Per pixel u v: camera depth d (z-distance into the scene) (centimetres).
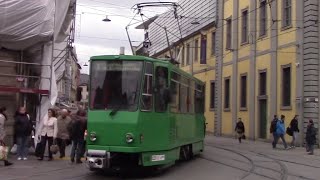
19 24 1864
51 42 2005
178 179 1419
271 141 3259
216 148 2633
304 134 2894
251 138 3562
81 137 1741
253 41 3612
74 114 1812
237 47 3903
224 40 4203
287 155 2308
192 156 2044
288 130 2808
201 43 4688
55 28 2131
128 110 1438
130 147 1412
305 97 2911
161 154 1521
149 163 1466
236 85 3897
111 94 1465
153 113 1478
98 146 1439
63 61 2759
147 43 3984
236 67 3912
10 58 1994
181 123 1736
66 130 1869
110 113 1440
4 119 1642
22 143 1766
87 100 1502
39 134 1888
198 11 4819
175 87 1642
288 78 3145
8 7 1816
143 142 1438
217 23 4338
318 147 2839
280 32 3225
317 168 1789
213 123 4391
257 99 3512
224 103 4150
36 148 1827
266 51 3403
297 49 3002
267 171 1644
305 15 2939
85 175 1471
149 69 1481
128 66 1475
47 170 1541
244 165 1809
